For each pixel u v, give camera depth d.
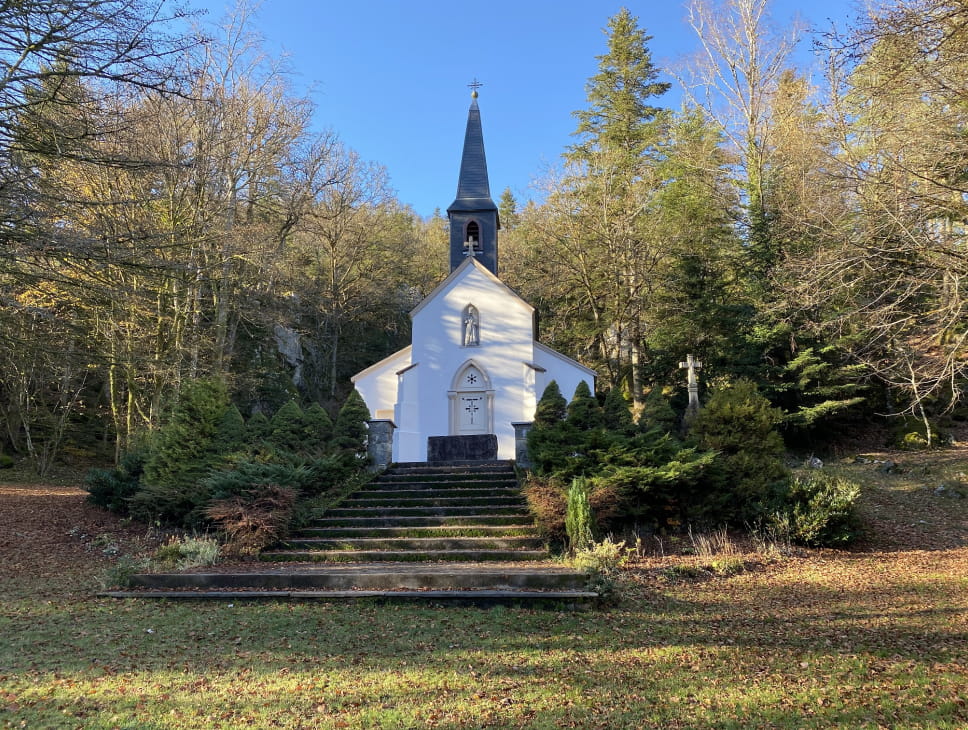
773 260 24.45
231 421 15.81
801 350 23.56
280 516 12.37
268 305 26.61
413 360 25.73
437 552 11.81
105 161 11.34
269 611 9.08
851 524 13.55
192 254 18.75
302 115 25.19
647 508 13.03
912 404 10.84
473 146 29.55
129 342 18.94
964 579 11.07
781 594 10.17
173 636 8.02
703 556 12.03
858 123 14.18
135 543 13.47
